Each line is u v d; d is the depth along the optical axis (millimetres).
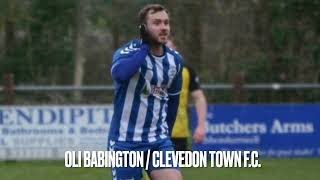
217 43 53375
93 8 60062
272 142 30250
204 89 30609
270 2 51156
